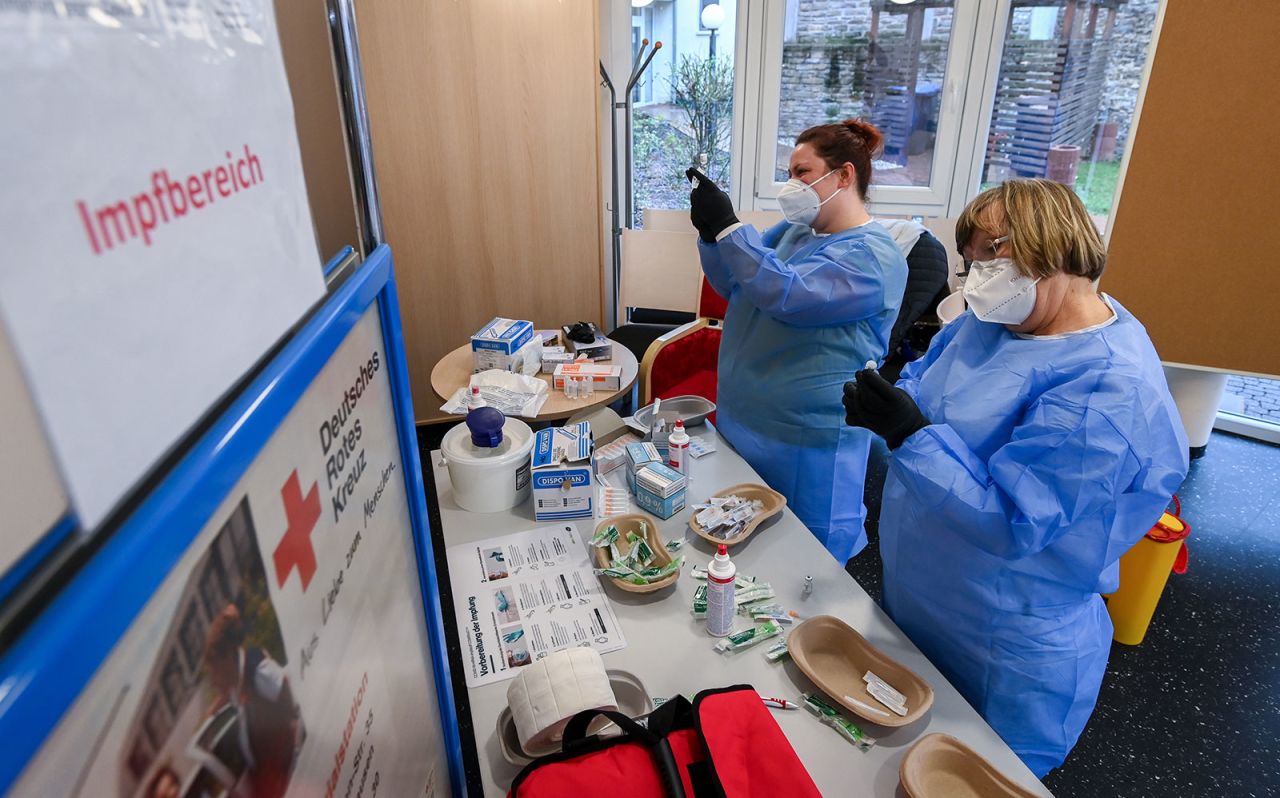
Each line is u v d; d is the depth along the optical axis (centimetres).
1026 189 113
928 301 300
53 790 18
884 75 342
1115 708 201
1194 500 301
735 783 83
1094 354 110
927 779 96
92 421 18
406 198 302
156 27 22
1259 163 249
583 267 339
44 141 16
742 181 375
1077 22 310
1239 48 241
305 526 37
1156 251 274
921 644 136
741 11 342
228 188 27
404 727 58
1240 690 207
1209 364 279
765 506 156
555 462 149
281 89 33
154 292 21
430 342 328
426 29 281
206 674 26
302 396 36
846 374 185
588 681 97
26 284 16
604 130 381
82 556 20
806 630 118
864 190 182
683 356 268
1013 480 108
